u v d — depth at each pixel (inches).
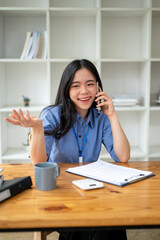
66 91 56.4
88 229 29.8
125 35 111.9
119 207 32.2
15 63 110.9
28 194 36.5
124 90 114.5
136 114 117.2
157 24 111.7
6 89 111.8
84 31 110.6
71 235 43.4
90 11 100.0
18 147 115.8
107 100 57.9
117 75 113.7
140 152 106.7
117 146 57.3
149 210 31.3
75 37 110.7
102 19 110.4
